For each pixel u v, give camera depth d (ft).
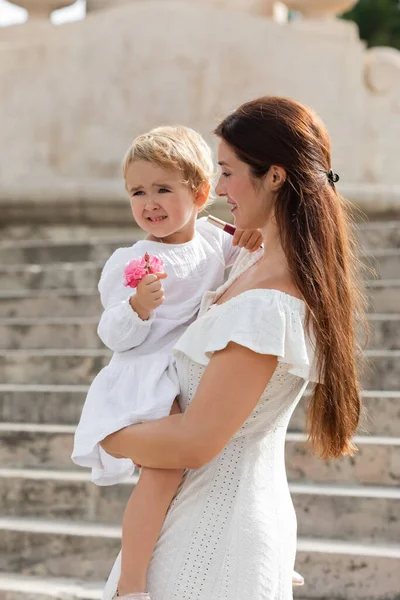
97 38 65.21
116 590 14.73
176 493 14.74
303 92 64.39
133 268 15.70
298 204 14.14
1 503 29.91
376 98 64.95
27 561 27.55
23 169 65.51
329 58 64.59
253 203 14.47
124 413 15.10
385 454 28.58
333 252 14.25
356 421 14.92
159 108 64.49
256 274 14.49
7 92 65.92
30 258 53.16
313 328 14.10
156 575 14.38
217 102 64.03
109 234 63.36
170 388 15.03
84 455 15.12
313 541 26.43
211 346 13.66
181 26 64.44
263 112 14.38
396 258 42.42
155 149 16.12
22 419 34.99
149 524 14.40
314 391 14.90
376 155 64.80
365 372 33.32
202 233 18.10
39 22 67.92
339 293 14.38
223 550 14.10
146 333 15.76
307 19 66.18
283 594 14.43
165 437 13.60
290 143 14.21
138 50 64.75
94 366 37.19
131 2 68.18
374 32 128.67
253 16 64.75
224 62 64.18
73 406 34.50
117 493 28.94
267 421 14.55
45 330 40.91
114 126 64.85
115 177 64.69
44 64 65.72
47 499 29.53
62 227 63.57
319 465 29.07
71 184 62.39
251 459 14.47
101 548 26.96
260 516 14.23
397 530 26.58
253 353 13.53
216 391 13.48
